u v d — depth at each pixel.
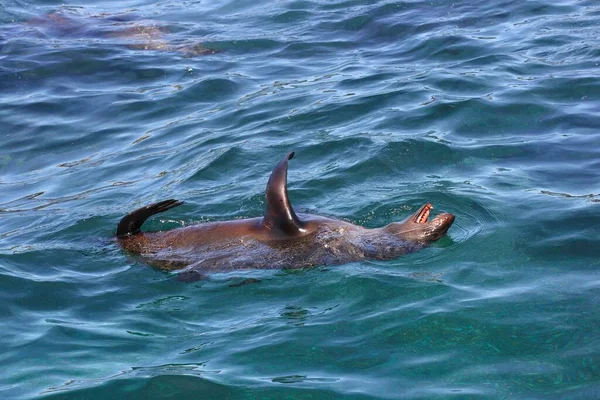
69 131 27.30
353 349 14.34
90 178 23.78
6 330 15.74
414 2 36.66
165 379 13.78
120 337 15.29
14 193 23.48
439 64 29.34
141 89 30.25
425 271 16.73
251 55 32.94
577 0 34.81
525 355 13.87
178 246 18.25
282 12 37.59
